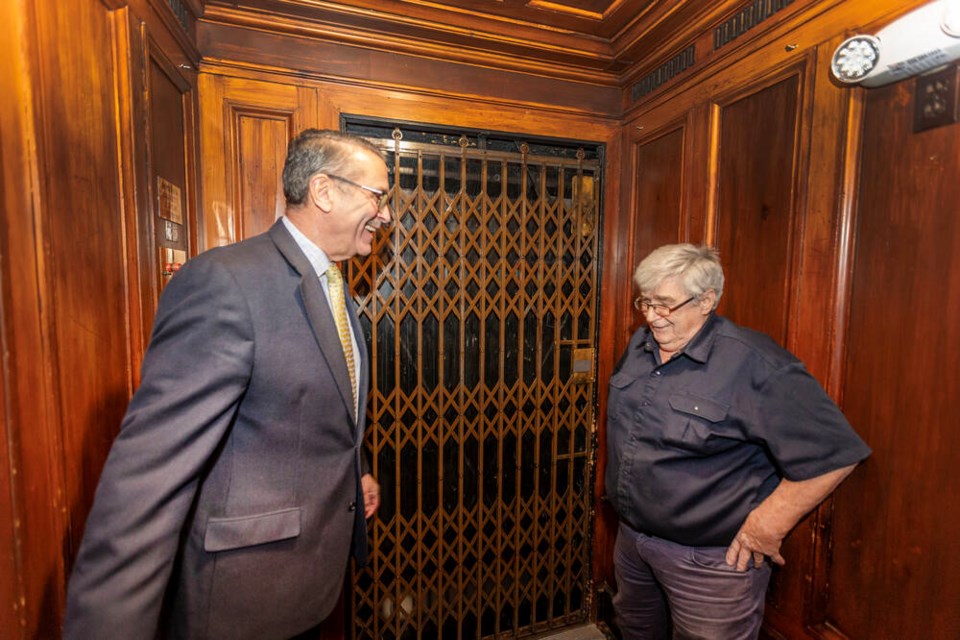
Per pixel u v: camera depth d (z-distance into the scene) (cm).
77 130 86
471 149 196
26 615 72
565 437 225
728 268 156
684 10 159
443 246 197
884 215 111
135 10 109
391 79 180
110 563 73
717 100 158
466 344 206
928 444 103
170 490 77
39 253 74
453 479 211
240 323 85
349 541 112
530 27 177
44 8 76
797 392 112
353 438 107
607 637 225
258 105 167
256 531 93
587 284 220
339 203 105
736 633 127
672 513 127
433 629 214
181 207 144
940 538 102
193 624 94
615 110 211
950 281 98
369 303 191
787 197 134
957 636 99
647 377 137
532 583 225
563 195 210
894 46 101
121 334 104
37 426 75
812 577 131
